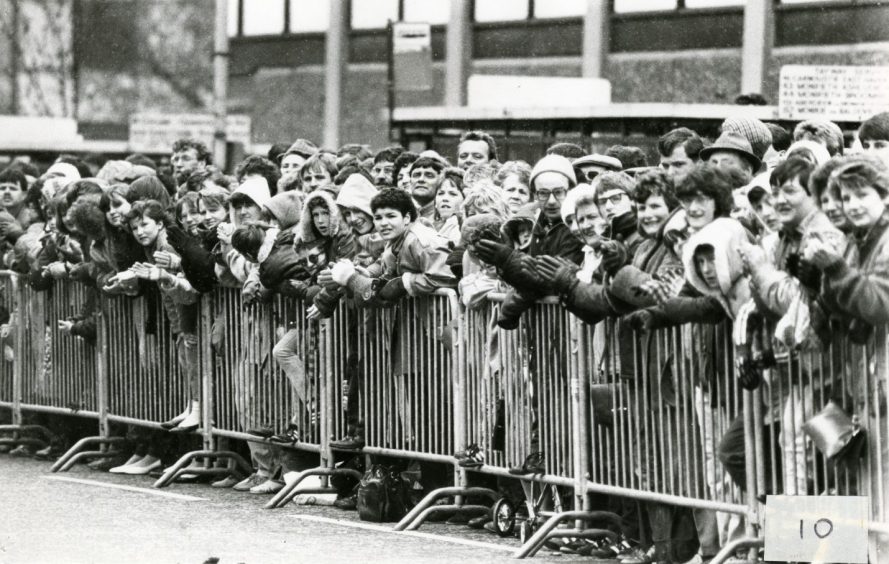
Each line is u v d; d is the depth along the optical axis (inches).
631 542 382.9
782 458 335.6
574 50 1262.3
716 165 345.4
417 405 432.5
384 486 427.8
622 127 698.8
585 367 382.3
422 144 780.6
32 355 569.9
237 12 1624.0
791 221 332.2
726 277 332.5
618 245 356.5
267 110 1601.9
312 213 454.6
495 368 408.5
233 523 427.2
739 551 350.0
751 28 1080.2
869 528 324.2
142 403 523.8
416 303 429.1
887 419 318.7
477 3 1357.0
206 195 495.5
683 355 353.7
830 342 323.6
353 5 1518.2
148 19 1542.8
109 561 373.4
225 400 493.0
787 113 575.5
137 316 520.1
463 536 409.4
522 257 374.9
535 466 395.9
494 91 748.0
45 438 580.1
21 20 1502.2
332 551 386.3
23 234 589.3
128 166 602.9
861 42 1007.6
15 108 1504.7
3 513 442.3
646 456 366.0
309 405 462.6
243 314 481.7
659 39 1181.1
